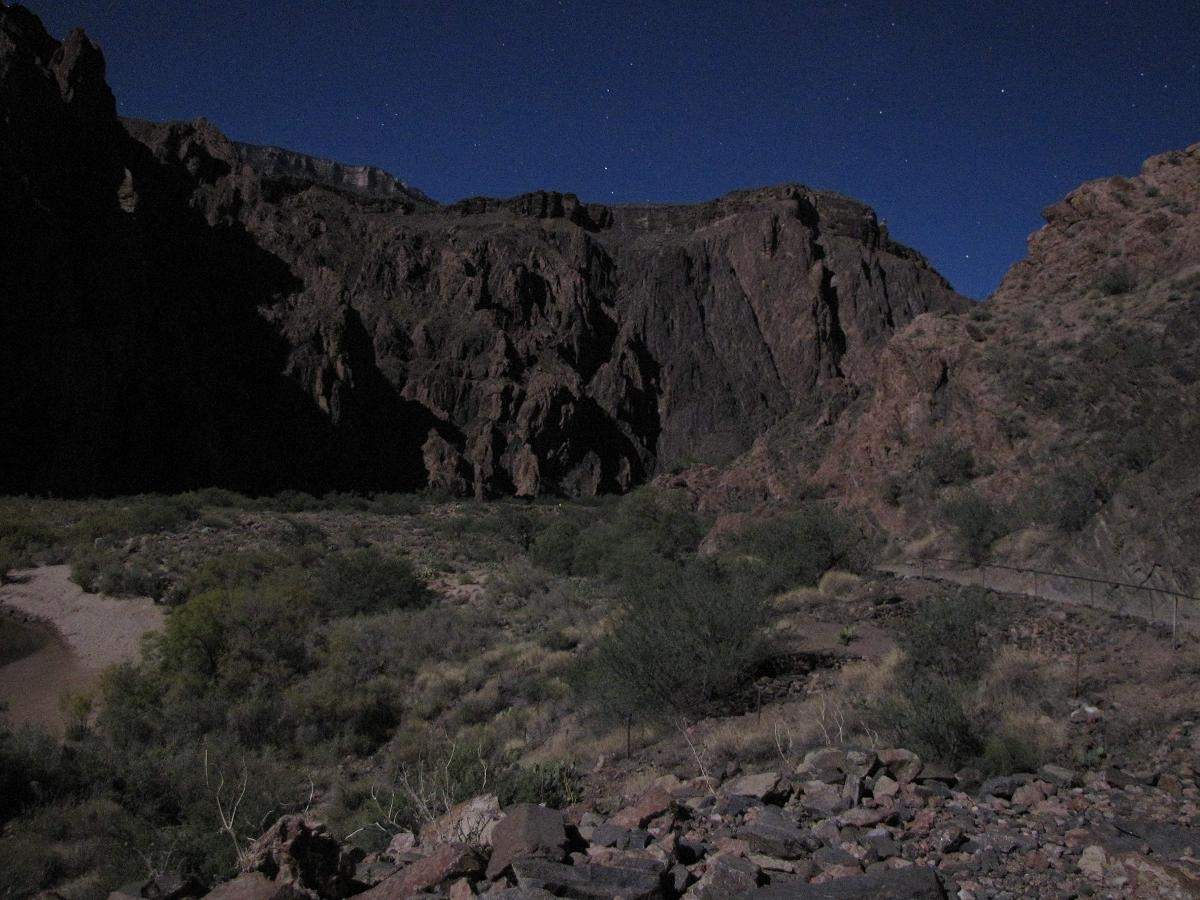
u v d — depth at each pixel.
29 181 89.25
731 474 59.38
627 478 139.25
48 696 24.53
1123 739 7.56
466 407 133.12
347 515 74.62
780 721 10.37
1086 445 23.70
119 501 71.06
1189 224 29.58
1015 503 24.16
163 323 106.00
